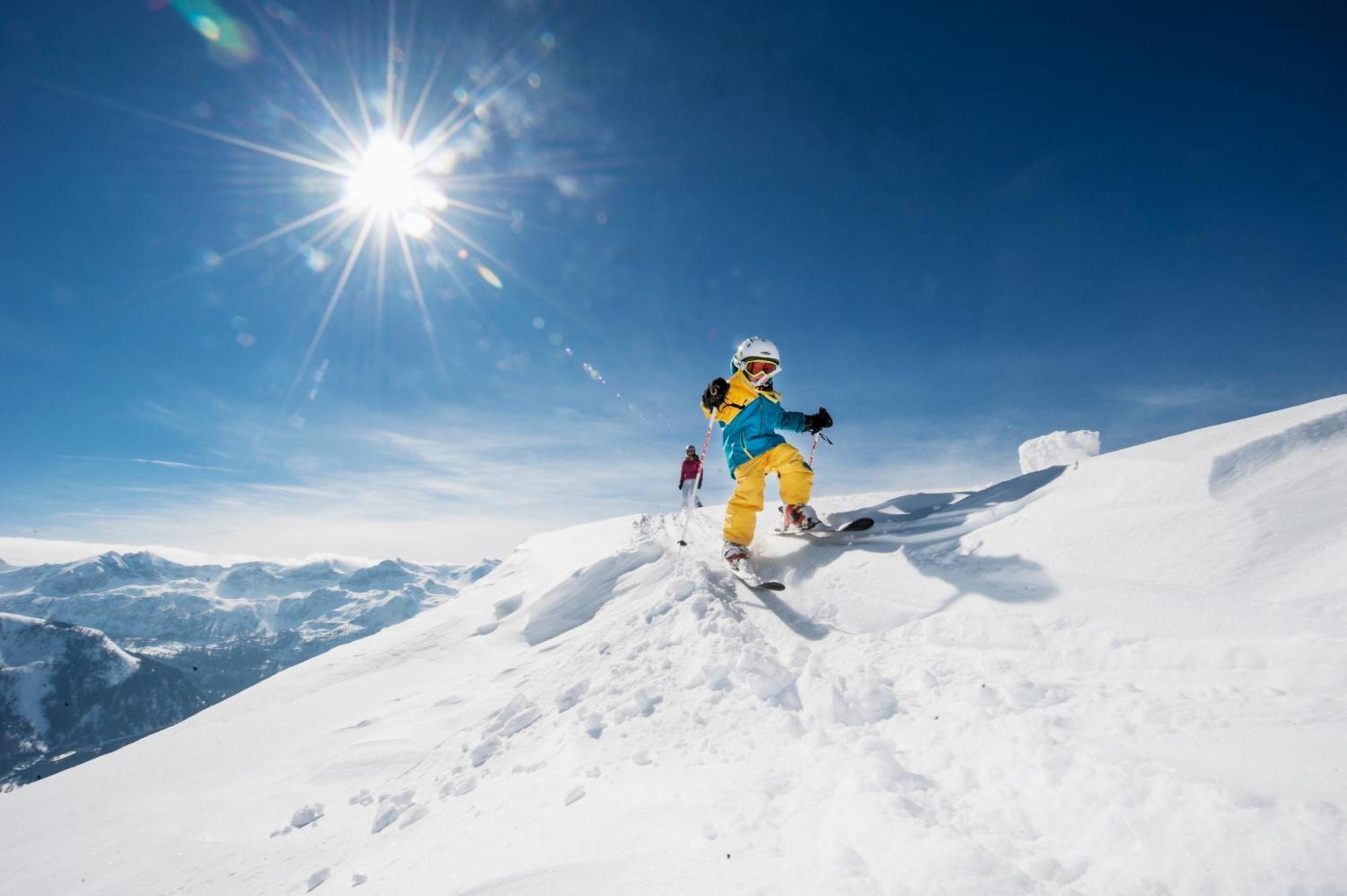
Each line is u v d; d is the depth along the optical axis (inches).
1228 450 142.2
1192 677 96.0
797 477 218.8
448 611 509.0
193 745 339.6
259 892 154.3
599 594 330.6
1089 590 130.6
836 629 164.2
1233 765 69.2
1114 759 75.7
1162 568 126.0
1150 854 61.2
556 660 240.1
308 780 232.5
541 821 111.3
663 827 93.0
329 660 447.5
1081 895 59.7
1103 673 106.2
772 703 133.0
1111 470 169.0
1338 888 50.3
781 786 97.3
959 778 85.4
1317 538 111.5
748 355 221.5
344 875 136.8
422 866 116.7
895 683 124.8
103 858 218.7
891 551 191.0
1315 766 65.1
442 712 257.4
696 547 321.7
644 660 175.0
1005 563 156.6
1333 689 80.4
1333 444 130.5
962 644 134.2
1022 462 244.2
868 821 77.0
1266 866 54.4
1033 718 92.2
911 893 63.3
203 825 222.2
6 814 299.1
